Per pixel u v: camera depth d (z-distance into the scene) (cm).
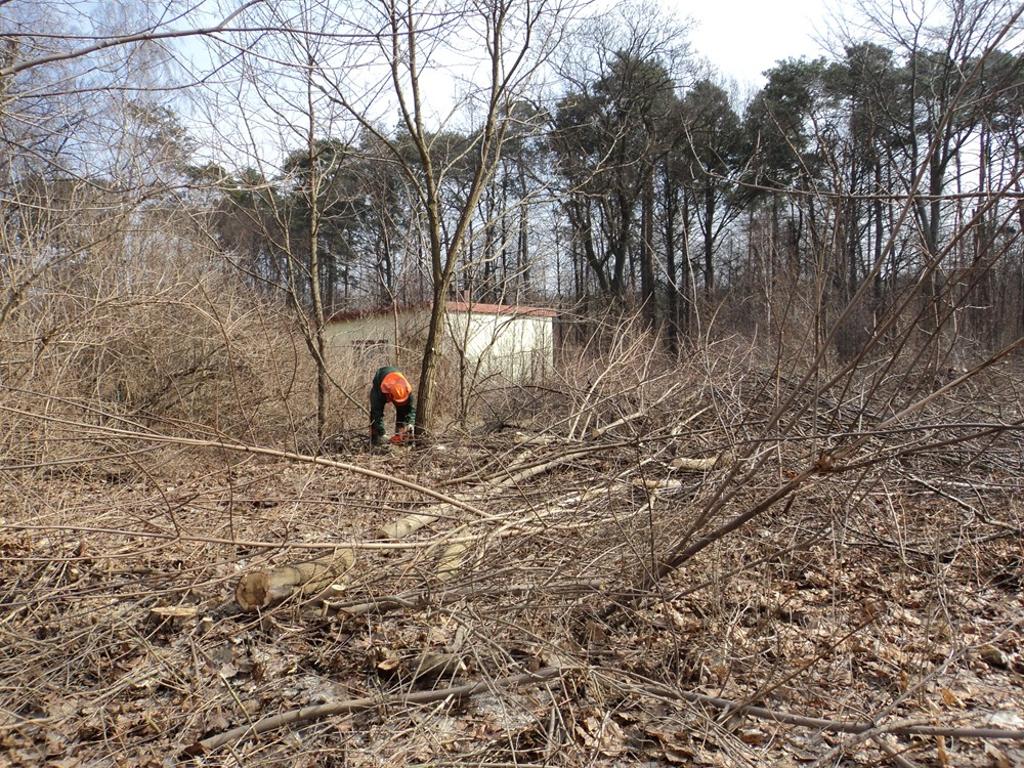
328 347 1091
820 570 419
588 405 678
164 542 439
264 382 865
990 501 508
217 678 326
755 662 314
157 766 266
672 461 543
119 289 788
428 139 988
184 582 394
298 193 957
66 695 315
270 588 361
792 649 329
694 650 326
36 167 552
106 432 341
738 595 375
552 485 542
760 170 462
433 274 916
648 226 2298
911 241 384
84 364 782
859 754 263
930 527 459
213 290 972
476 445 665
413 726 285
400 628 364
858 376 592
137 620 367
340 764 264
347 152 898
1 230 616
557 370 868
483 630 329
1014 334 674
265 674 327
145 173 623
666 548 387
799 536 430
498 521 427
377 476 375
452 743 274
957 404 555
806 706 293
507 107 943
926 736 271
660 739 273
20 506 457
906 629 354
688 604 373
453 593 367
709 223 2489
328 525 473
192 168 716
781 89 1969
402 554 418
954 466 555
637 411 712
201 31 283
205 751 273
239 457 643
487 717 292
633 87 2395
